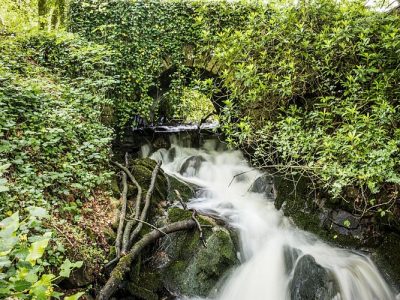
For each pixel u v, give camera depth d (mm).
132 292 4578
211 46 7613
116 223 5238
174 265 5125
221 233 5348
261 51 6887
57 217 4477
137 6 9109
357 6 6148
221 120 7652
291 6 6387
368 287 4961
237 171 8422
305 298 4855
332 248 5602
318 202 6051
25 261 1559
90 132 6188
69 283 3965
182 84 9758
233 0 8773
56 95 6453
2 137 4758
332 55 6078
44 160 4941
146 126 10617
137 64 9172
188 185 7578
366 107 5770
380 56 5496
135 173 6863
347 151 4879
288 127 5754
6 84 5648
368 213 5535
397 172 4793
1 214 3727
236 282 5180
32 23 11781
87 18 9156
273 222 6383
